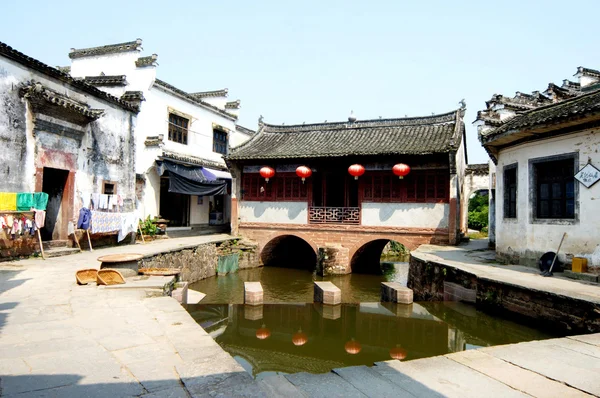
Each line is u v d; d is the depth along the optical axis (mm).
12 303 7176
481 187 26141
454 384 4508
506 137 11336
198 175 21422
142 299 7656
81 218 13930
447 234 17406
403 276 19297
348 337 8914
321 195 20922
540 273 10023
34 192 12094
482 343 8320
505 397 4211
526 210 11367
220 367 4523
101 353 4887
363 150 18109
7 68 11383
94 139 14883
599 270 9219
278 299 14383
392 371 4859
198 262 17141
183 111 22031
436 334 9023
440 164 17531
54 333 5594
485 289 9680
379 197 18672
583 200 9672
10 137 11477
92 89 14531
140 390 3920
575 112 9000
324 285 12055
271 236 20703
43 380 4090
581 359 5359
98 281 8641
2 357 4676
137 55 19469
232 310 10930
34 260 11914
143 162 19031
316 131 22672
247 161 20844
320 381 4484
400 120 20969
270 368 7242
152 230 18453
